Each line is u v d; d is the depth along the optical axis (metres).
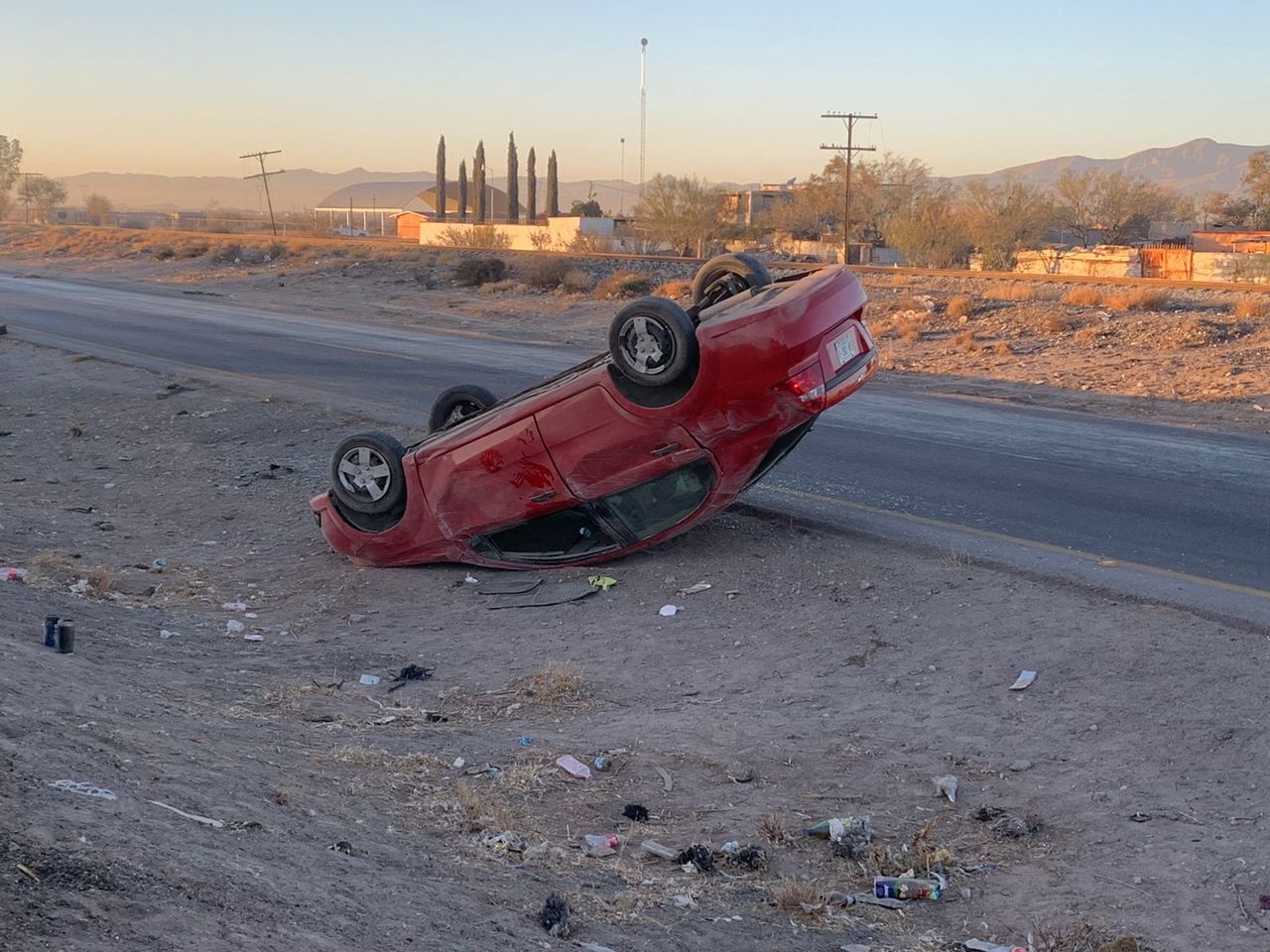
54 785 4.44
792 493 12.91
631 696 8.16
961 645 8.32
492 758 6.86
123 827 4.17
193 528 14.06
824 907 5.04
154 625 9.76
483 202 131.50
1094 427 16.91
